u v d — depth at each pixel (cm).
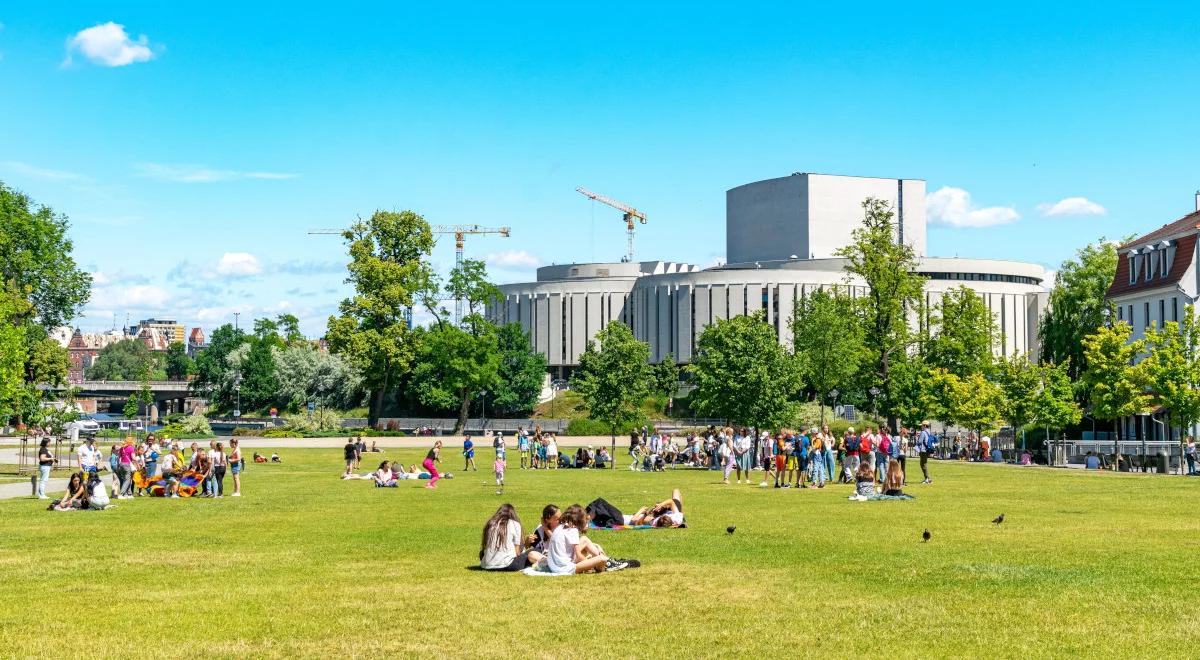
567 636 1337
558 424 11944
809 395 11994
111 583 1734
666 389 13625
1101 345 6344
